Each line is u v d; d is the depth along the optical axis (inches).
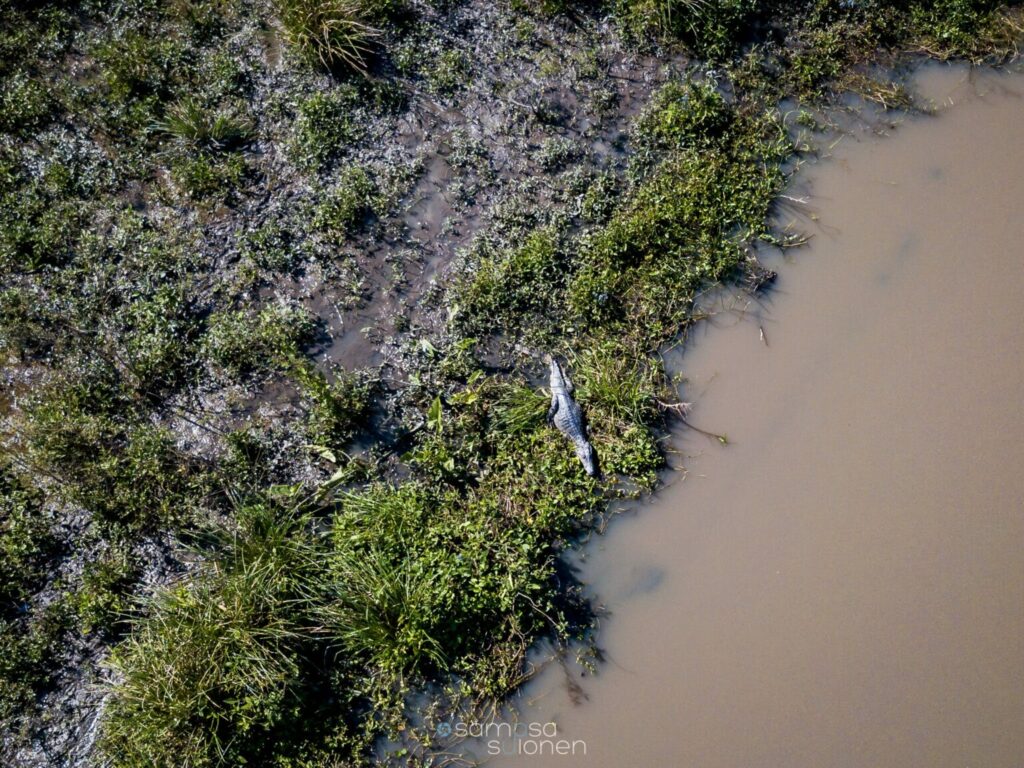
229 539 312.8
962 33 408.5
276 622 295.3
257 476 324.5
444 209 371.6
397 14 405.7
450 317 349.4
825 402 342.6
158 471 321.7
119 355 339.9
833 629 309.1
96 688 294.5
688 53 403.9
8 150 375.9
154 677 285.3
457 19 407.2
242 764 286.4
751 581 315.9
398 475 328.5
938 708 298.4
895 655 305.1
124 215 363.9
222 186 370.6
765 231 370.9
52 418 327.9
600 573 317.7
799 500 327.3
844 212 377.4
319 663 301.6
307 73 394.3
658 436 337.4
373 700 298.0
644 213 365.7
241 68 394.3
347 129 381.4
